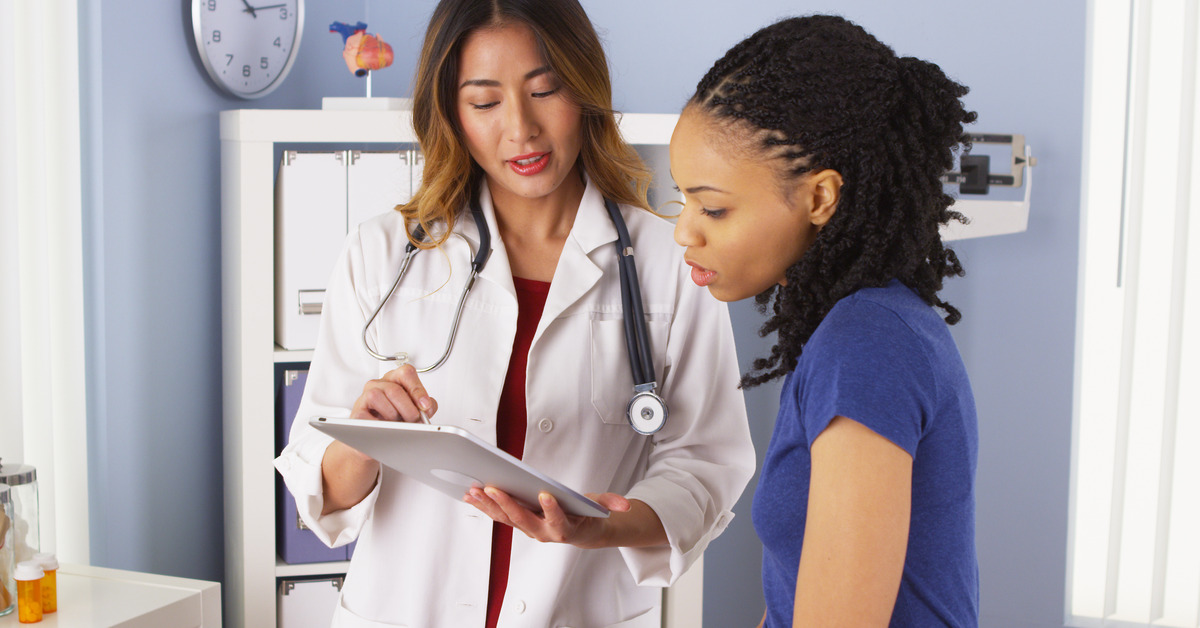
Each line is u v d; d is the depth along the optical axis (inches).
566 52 47.3
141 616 54.7
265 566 75.2
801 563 30.0
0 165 63.0
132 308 76.0
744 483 53.5
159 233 77.9
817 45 32.1
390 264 51.8
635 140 76.2
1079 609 98.8
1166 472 91.0
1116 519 93.4
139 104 75.2
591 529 43.1
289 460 48.7
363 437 37.1
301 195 75.0
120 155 74.0
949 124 33.9
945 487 31.3
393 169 76.0
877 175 31.8
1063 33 94.6
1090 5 94.0
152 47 75.9
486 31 46.6
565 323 50.9
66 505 72.6
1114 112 93.3
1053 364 97.7
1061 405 98.0
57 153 70.4
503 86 46.9
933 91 33.4
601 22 97.2
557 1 47.7
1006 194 96.4
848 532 28.7
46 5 68.9
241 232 73.4
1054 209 96.3
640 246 53.6
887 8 96.4
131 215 75.3
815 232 33.8
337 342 51.9
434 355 50.3
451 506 49.6
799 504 32.2
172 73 77.9
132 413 76.6
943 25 96.3
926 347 30.9
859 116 31.7
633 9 97.3
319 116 73.4
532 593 49.1
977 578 34.2
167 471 80.0
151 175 76.7
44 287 68.3
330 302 52.4
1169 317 89.8
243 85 82.4
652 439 54.7
